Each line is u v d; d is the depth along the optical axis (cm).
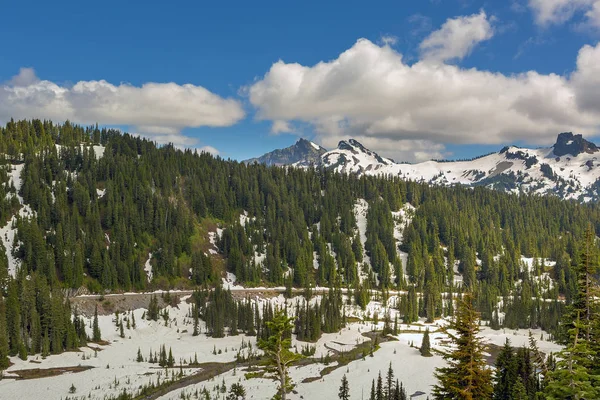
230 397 12350
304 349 17925
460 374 4928
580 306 4966
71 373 14950
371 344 18600
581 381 3812
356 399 12556
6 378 14050
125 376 14938
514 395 6881
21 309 17000
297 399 12688
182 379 14688
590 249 4953
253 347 18750
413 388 13288
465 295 5128
